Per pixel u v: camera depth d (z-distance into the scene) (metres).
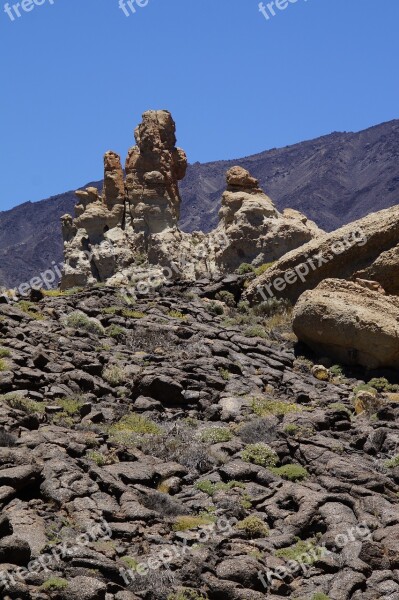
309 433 20.09
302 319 27.73
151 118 54.59
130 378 23.27
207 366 24.44
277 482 17.70
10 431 17.89
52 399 20.89
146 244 52.22
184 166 55.62
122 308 29.86
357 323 26.73
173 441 19.38
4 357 22.28
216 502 16.78
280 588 14.27
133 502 16.02
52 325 26.42
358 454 19.70
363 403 23.06
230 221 48.34
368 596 14.09
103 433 19.14
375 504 16.81
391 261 30.16
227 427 20.80
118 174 54.41
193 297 32.56
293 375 25.75
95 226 52.97
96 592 12.95
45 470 16.33
